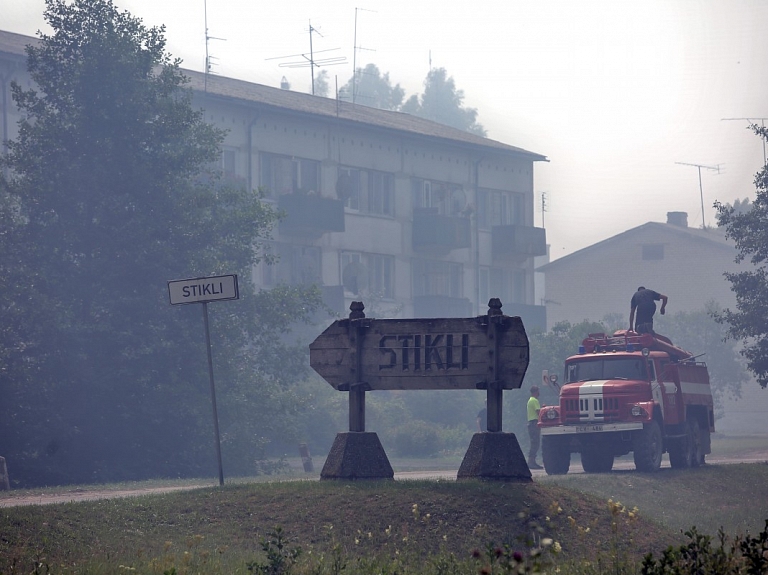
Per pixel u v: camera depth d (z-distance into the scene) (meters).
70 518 18.23
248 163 66.19
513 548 18.08
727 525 25.31
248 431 45.44
